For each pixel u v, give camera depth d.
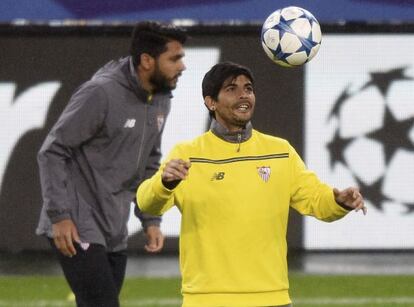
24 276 44.09
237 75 20.92
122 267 26.03
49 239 25.00
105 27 48.00
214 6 47.00
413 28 48.19
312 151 48.34
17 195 48.22
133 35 25.03
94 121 24.50
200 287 20.75
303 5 47.31
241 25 47.91
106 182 24.98
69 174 24.81
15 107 47.97
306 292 40.09
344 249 48.50
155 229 26.77
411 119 48.31
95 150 24.88
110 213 25.00
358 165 48.41
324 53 48.25
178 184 20.27
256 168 21.00
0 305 37.41
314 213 21.06
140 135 25.27
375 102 48.38
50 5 47.16
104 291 24.56
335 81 48.31
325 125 48.38
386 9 47.50
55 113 48.00
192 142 21.34
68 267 24.69
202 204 20.84
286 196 21.14
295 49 26.06
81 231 24.59
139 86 24.92
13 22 47.75
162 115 25.84
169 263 46.75
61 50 47.97
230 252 20.73
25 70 47.94
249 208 20.77
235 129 21.14
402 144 48.38
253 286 20.64
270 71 48.16
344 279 43.06
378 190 48.47
